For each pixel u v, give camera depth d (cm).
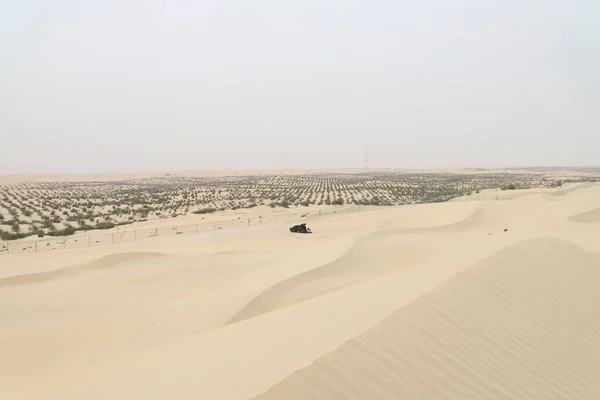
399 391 589
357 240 2719
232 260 2533
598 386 788
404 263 2173
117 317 1494
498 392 670
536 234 2575
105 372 711
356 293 1062
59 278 2148
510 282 1127
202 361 664
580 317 1073
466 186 10444
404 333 725
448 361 696
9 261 2636
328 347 634
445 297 913
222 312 1452
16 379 966
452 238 2842
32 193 9131
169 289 1952
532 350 825
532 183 10925
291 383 526
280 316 920
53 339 1273
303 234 3484
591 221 3334
